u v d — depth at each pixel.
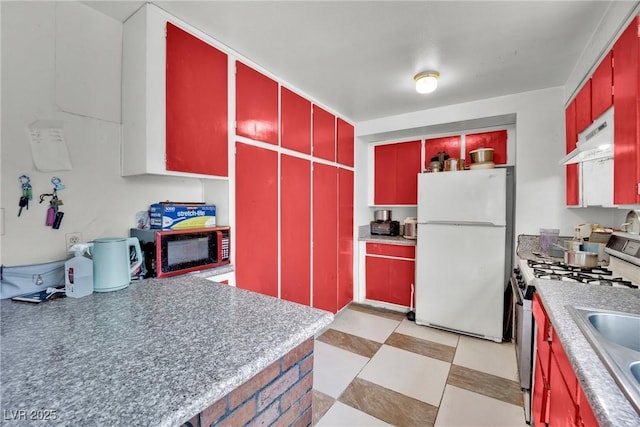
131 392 0.59
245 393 0.80
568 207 2.29
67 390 0.60
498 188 2.53
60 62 1.37
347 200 3.29
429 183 2.83
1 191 1.21
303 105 2.53
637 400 0.56
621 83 1.26
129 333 0.86
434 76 2.14
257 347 0.77
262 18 1.54
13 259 1.23
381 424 1.59
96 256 1.25
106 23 1.52
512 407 1.72
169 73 1.51
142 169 1.45
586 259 1.82
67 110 1.39
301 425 1.01
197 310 1.04
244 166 1.95
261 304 1.10
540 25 1.58
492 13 1.48
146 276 1.48
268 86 2.15
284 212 2.32
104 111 1.51
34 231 1.29
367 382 1.96
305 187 2.57
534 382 1.50
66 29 1.38
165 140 1.50
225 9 1.47
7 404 0.56
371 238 3.48
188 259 1.61
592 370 0.70
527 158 2.51
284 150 2.32
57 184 1.36
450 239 2.73
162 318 0.97
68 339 0.82
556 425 1.06
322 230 2.82
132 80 1.50
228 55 1.83
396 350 2.40
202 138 1.68
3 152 1.21
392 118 3.19
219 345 0.78
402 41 1.75
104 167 1.51
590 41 1.70
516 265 2.53
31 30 1.28
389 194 3.61
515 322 2.40
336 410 1.69
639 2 1.18
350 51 1.87
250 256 2.00
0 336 0.84
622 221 2.10
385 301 3.35
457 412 1.68
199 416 0.68
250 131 2.00
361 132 3.39
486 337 2.59
